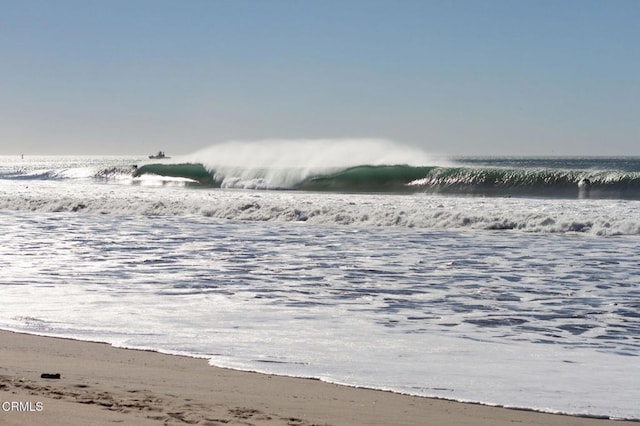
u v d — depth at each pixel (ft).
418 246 82.99
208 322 44.27
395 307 49.37
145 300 51.31
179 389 29.58
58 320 44.47
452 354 36.96
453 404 28.66
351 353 36.99
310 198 151.12
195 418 24.72
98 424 23.06
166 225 107.45
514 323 44.62
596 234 94.32
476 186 194.70
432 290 55.98
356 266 68.18
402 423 25.76
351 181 207.31
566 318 46.11
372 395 29.63
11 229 102.01
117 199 139.03
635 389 31.09
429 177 198.90
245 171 224.94
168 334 40.88
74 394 27.43
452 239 89.66
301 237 91.81
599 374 33.53
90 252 77.77
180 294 53.88
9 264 68.90
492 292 55.16
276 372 33.12
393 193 192.34
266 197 155.63
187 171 238.07
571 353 37.50
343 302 51.06
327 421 25.46
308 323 44.24
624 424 26.61
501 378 32.65
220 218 119.03
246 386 30.50
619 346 39.06
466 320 45.44
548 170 189.06
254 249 80.38
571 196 177.58
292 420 25.27
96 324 43.37
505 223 100.78
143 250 79.51
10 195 163.63
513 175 187.42
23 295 53.06
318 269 66.39
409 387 30.99
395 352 37.27
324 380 31.86
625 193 175.52
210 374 32.50
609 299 52.49
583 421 26.86
